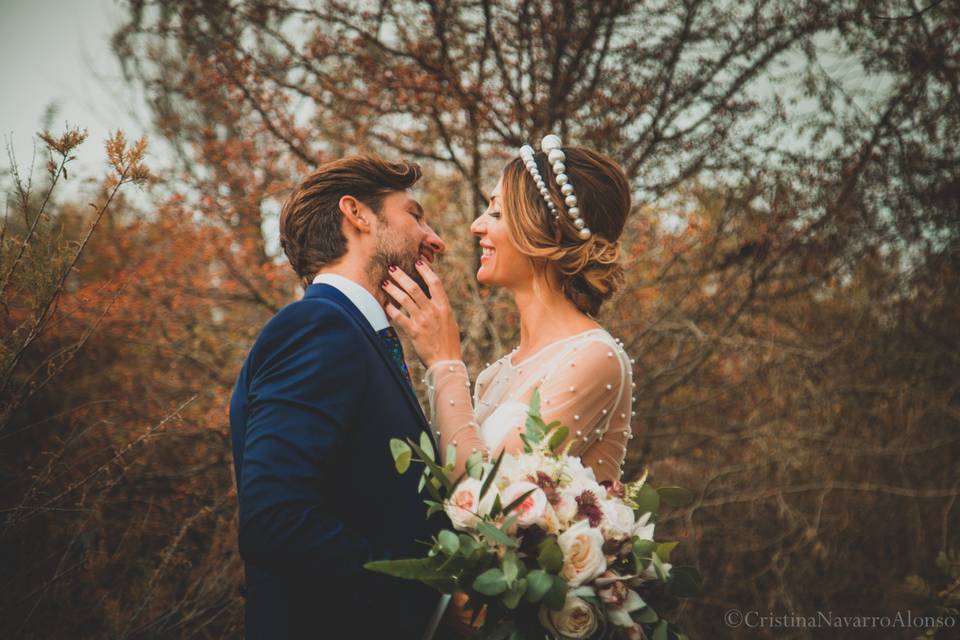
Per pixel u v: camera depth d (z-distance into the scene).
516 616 1.70
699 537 6.27
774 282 6.38
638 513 1.88
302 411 1.69
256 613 1.84
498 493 1.69
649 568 1.77
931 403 6.67
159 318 5.53
